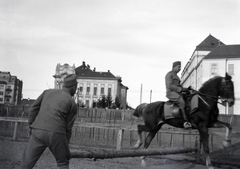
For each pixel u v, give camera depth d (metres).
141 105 9.16
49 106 4.03
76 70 92.69
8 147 10.59
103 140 16.28
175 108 8.00
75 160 8.40
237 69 52.34
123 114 40.81
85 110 43.31
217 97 7.54
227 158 9.16
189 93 7.96
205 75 54.03
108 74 91.88
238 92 48.81
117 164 7.97
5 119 14.50
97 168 7.20
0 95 98.38
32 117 4.25
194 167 7.82
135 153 6.61
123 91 101.19
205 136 7.36
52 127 3.91
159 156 9.77
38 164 7.38
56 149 3.95
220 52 54.34
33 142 3.97
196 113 7.57
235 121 34.41
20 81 106.56
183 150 8.45
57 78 87.75
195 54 66.06
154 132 8.62
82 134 20.27
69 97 4.14
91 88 89.56
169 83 8.16
